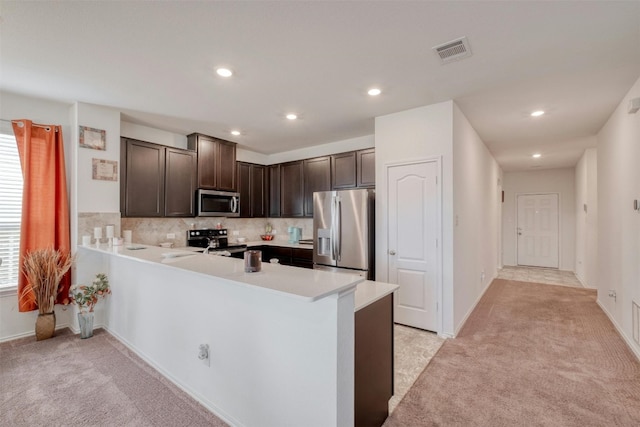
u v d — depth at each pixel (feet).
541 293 15.87
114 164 10.98
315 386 4.72
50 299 9.84
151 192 12.26
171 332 7.46
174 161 13.09
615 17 5.80
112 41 6.64
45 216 10.00
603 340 9.76
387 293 6.04
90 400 6.61
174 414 6.23
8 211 9.75
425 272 10.52
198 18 5.85
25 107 9.87
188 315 6.98
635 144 8.96
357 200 11.92
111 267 10.07
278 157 18.44
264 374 5.44
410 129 10.81
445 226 10.10
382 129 11.46
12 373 7.65
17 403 6.47
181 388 7.11
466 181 11.80
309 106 10.57
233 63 7.62
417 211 10.69
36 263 9.52
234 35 6.43
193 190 13.78
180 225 14.57
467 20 5.93
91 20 5.90
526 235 24.62
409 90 9.21
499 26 6.11
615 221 10.93
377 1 5.39
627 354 8.78
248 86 8.96
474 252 13.38
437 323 10.23
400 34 6.40
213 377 6.38
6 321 9.66
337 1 5.38
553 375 7.64
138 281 8.68
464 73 8.14
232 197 15.31
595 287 16.93
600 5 5.48
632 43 6.70
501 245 23.72
